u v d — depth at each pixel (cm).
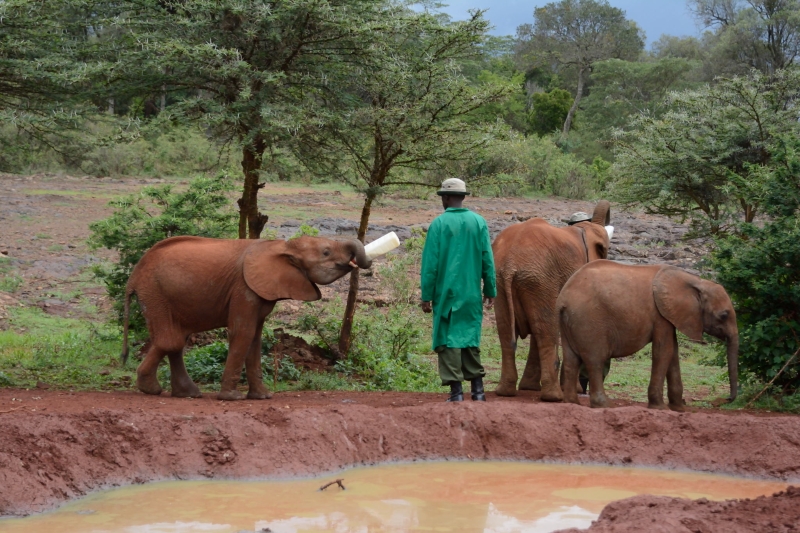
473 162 1245
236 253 912
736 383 887
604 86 6178
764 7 5750
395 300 1597
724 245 1059
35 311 1512
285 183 3934
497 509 629
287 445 721
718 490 695
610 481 716
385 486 686
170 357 927
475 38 1188
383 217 2941
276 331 1252
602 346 878
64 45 1162
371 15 1191
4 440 634
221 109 1112
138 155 3888
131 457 680
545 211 3469
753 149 1491
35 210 2564
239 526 578
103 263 1903
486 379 1266
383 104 1215
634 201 1767
